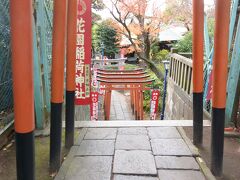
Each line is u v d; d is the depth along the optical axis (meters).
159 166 2.93
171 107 8.50
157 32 12.59
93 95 7.25
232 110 3.94
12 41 1.88
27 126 2.01
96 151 3.26
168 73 9.40
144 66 14.42
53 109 2.79
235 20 3.91
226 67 2.63
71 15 3.18
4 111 3.63
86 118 5.79
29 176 2.11
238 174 2.82
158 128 3.99
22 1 1.83
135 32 12.36
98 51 16.28
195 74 3.35
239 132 3.79
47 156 3.17
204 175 2.77
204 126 4.07
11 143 3.47
